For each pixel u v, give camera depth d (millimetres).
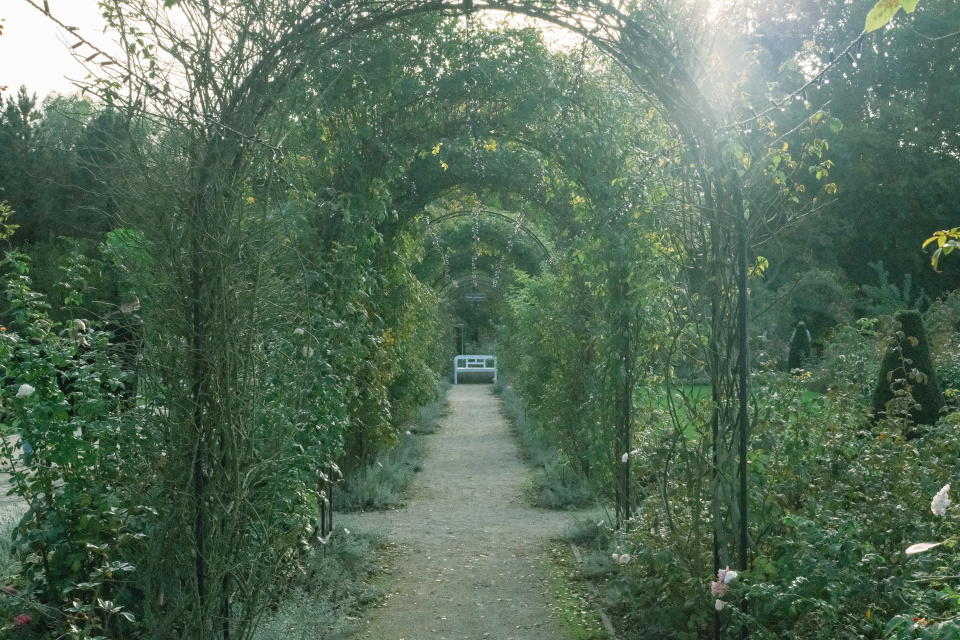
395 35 5059
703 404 3793
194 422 2947
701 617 3627
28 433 3365
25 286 3590
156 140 2926
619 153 5434
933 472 3938
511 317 15539
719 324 3529
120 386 3459
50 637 3176
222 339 2955
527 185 7195
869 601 2982
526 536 6344
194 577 3008
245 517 3135
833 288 20156
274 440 3303
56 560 3357
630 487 5465
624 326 5527
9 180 17984
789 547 3178
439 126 5680
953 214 22719
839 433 4129
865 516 3576
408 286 7738
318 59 3410
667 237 4000
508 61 5387
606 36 3473
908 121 22094
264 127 3252
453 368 25453
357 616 4414
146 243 2959
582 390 8008
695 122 3369
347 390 5871
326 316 4980
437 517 7137
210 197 2939
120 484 3373
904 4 1729
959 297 15016
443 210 12641
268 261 3172
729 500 3463
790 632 3018
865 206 22125
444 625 4309
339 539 5602
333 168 5488
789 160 3586
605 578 5066
